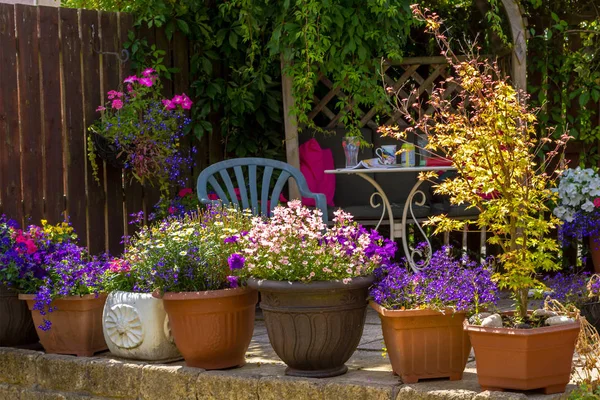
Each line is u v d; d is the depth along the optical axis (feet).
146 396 15.97
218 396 15.25
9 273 17.66
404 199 26.73
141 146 23.08
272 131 26.32
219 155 26.30
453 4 27.89
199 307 15.42
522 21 24.80
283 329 14.75
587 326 14.98
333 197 25.94
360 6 23.71
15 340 18.61
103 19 23.94
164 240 16.44
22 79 22.45
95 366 16.57
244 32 24.58
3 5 22.18
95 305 17.21
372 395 14.03
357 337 15.03
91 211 23.65
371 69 25.23
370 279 14.82
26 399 17.43
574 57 27.02
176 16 25.18
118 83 24.23
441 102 15.34
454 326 14.11
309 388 14.48
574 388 13.70
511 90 13.74
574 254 26.63
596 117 27.61
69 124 23.26
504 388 13.28
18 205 22.34
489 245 27.40
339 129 26.09
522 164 13.82
